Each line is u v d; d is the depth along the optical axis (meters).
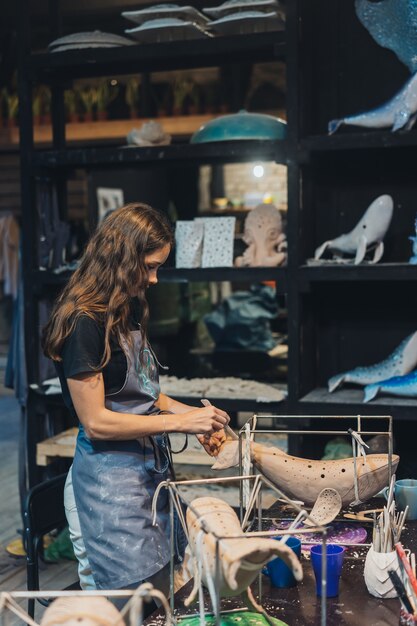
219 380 3.79
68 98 7.24
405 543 1.93
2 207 8.46
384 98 3.63
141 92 7.14
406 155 3.61
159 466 2.05
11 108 7.56
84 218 8.16
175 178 7.45
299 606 1.62
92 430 1.94
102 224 2.02
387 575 1.63
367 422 3.61
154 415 2.05
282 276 3.46
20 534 4.09
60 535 3.80
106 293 1.97
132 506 1.99
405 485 2.26
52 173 3.96
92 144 7.38
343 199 3.71
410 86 3.29
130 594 1.31
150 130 3.81
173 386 3.72
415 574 1.62
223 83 6.95
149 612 1.99
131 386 2.02
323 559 1.37
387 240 3.65
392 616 1.56
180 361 5.10
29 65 3.77
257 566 1.36
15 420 7.12
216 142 3.51
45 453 3.80
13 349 4.00
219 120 3.59
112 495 2.00
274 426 4.41
